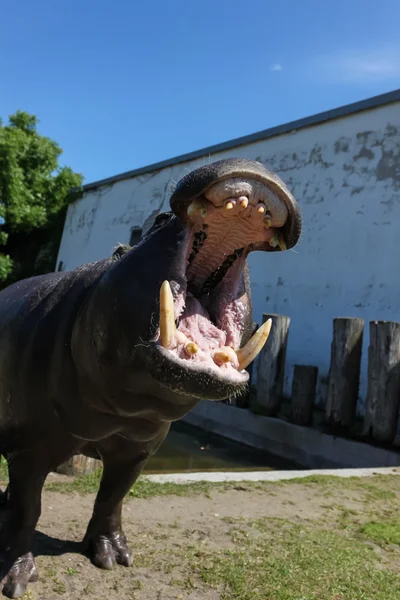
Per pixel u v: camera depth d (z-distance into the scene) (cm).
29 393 132
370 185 485
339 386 373
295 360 520
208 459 359
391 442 344
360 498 248
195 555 162
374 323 360
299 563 162
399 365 350
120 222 784
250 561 160
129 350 107
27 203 851
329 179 518
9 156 761
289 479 270
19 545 132
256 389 427
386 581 156
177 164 693
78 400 124
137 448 141
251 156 598
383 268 465
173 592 138
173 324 95
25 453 133
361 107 495
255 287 569
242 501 225
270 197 98
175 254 106
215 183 95
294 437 387
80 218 880
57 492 212
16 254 955
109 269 118
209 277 119
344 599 143
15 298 155
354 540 190
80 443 134
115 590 136
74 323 125
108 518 152
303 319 520
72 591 133
